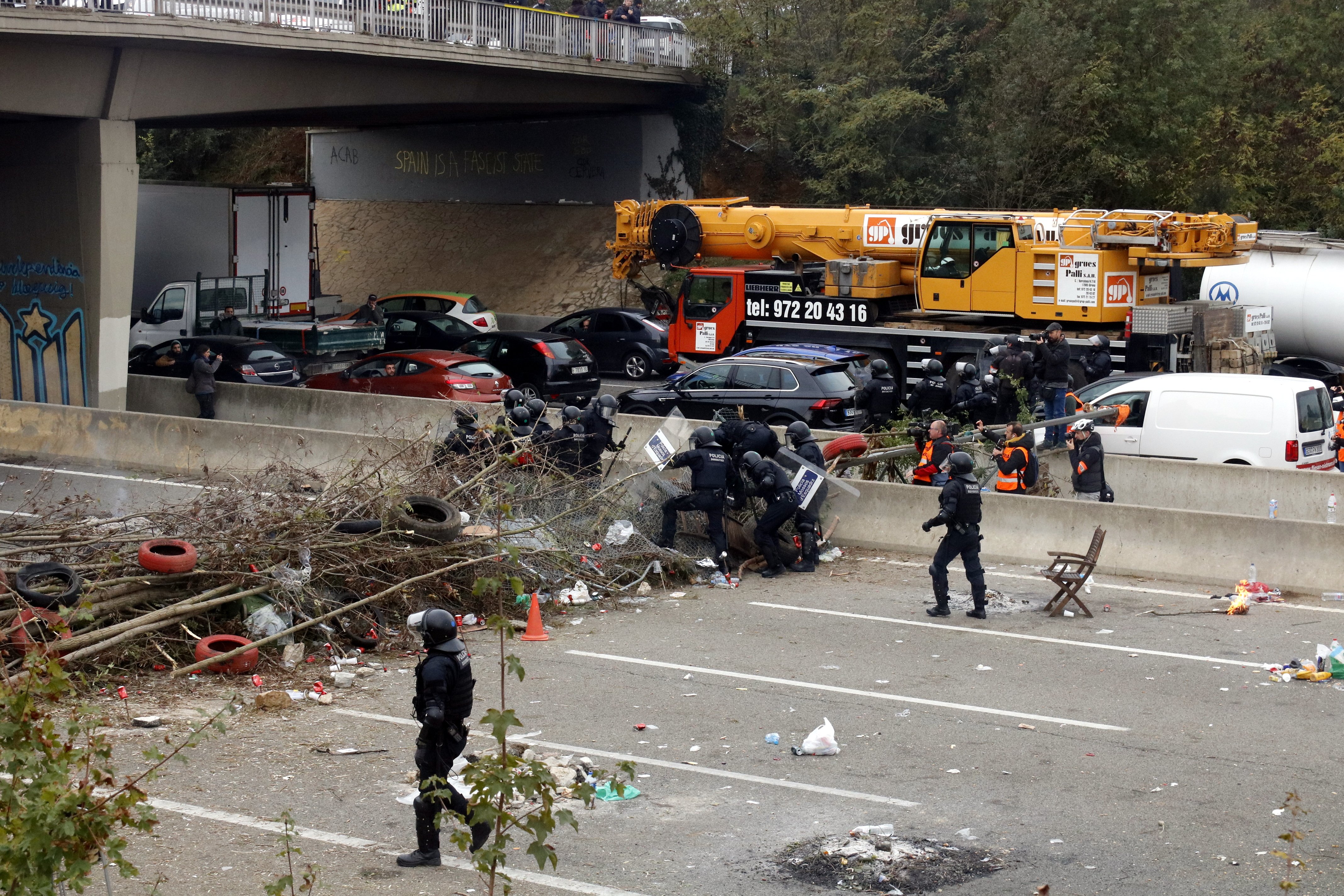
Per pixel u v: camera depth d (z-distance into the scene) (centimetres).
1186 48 5891
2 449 3634
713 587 2277
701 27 6700
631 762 924
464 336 5350
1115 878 1098
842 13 6294
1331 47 6444
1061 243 3650
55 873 813
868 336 3897
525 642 1917
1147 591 2230
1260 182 6038
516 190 7419
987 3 5997
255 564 1873
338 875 1081
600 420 2552
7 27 3497
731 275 4138
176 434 3394
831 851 1151
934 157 6053
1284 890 997
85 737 1413
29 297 4316
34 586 1717
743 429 2473
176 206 5578
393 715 1562
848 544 2591
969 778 1358
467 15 5356
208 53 4341
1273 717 1567
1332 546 2180
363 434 3397
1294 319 4369
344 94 5066
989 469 2755
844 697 1650
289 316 5772
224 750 1412
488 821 799
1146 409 2883
